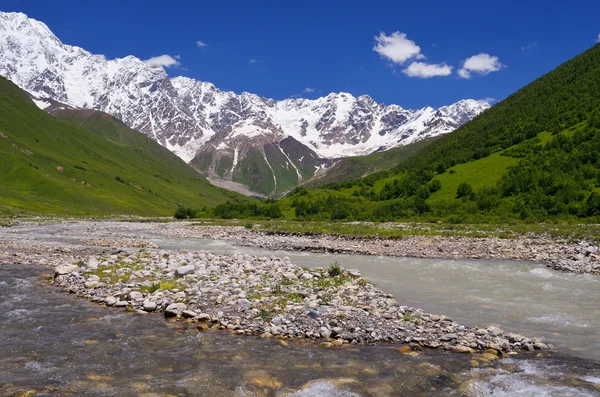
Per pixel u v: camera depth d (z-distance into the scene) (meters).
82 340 14.81
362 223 83.62
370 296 21.78
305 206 114.06
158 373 12.15
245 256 33.66
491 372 12.86
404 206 99.12
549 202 78.50
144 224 94.75
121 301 19.64
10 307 18.88
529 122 130.25
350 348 14.84
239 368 12.64
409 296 23.84
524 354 14.63
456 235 56.34
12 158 185.75
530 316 19.58
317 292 22.05
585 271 32.38
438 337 16.03
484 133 142.62
